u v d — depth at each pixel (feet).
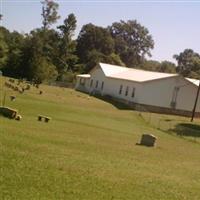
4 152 69.10
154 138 117.91
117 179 65.00
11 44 367.04
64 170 64.28
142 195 58.54
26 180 55.01
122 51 591.78
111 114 203.41
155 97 276.41
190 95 283.38
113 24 630.74
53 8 457.27
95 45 495.41
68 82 382.01
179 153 113.50
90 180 61.21
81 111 191.83
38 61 346.13
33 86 280.72
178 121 223.10
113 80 304.09
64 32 448.65
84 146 92.58
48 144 85.46
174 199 59.67
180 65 602.85
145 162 86.17
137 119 201.87
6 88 229.04
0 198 46.68
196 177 79.25
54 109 179.01
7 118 117.19
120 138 124.67
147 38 626.23
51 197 50.19
